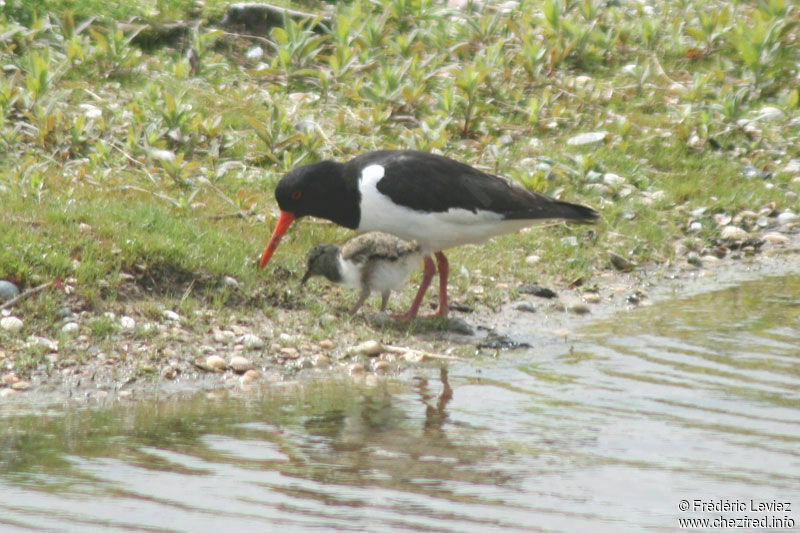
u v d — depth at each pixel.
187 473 7.77
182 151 15.62
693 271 14.76
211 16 20.59
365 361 10.88
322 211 11.95
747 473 8.09
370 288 11.82
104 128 15.70
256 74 18.92
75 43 17.70
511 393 9.99
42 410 9.09
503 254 14.41
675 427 9.09
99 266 11.41
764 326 12.27
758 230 16.17
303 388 10.02
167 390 9.80
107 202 13.14
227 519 6.96
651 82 20.39
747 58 20.14
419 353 11.06
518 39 20.75
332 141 16.33
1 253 11.11
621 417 9.30
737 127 18.62
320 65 19.83
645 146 18.08
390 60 19.83
